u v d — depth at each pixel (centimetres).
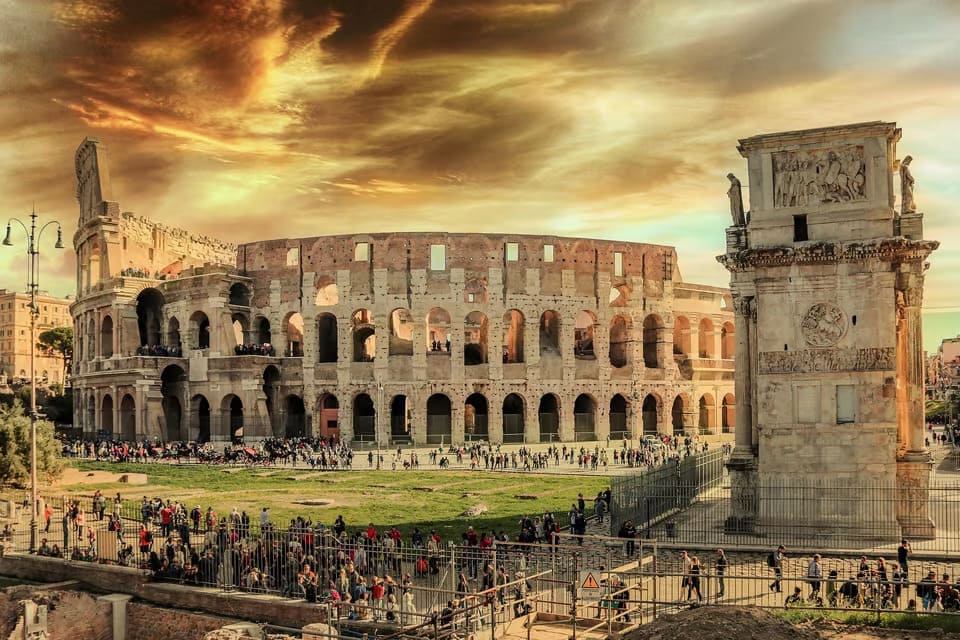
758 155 4894
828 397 4703
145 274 13212
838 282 4712
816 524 4647
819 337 4731
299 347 13925
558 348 13012
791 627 2738
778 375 4784
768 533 4722
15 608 4188
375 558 4041
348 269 12412
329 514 6188
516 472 9212
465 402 13112
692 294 14038
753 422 5016
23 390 14700
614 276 13138
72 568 4559
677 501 5778
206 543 4438
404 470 9469
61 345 18225
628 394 13012
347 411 12250
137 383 11881
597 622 3256
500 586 3097
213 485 7956
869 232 4678
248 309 12781
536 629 3241
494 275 12412
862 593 3409
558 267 12706
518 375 12412
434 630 2889
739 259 4969
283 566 4181
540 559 4291
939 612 3078
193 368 12425
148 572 4316
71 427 13575
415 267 12325
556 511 6328
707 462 6794
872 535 4547
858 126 4700
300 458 10475
